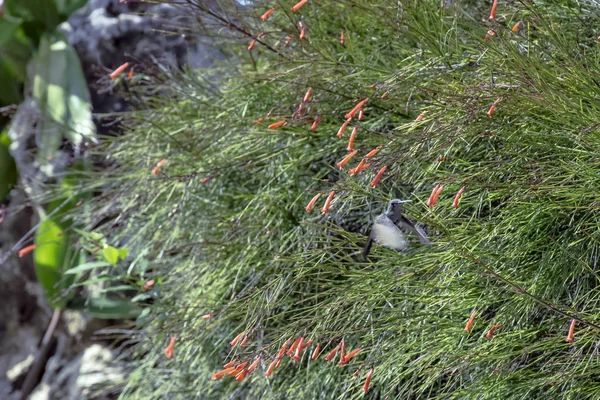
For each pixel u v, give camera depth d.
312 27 2.12
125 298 2.41
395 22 1.99
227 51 2.31
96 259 2.38
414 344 1.88
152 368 2.18
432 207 1.90
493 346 1.83
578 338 1.79
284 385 2.01
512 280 1.84
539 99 1.83
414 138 1.87
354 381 1.95
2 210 2.41
